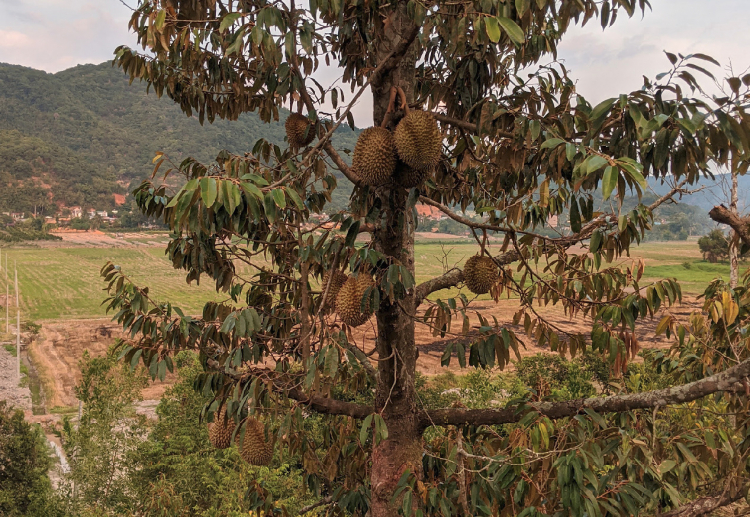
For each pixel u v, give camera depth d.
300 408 2.60
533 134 2.08
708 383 2.25
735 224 2.35
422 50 3.05
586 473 2.34
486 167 3.38
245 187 1.71
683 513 2.90
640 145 2.03
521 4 1.96
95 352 51.00
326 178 3.40
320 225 2.61
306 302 2.86
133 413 17.84
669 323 2.82
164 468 15.48
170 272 103.75
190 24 2.62
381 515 2.87
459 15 2.33
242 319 2.29
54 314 71.00
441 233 72.12
